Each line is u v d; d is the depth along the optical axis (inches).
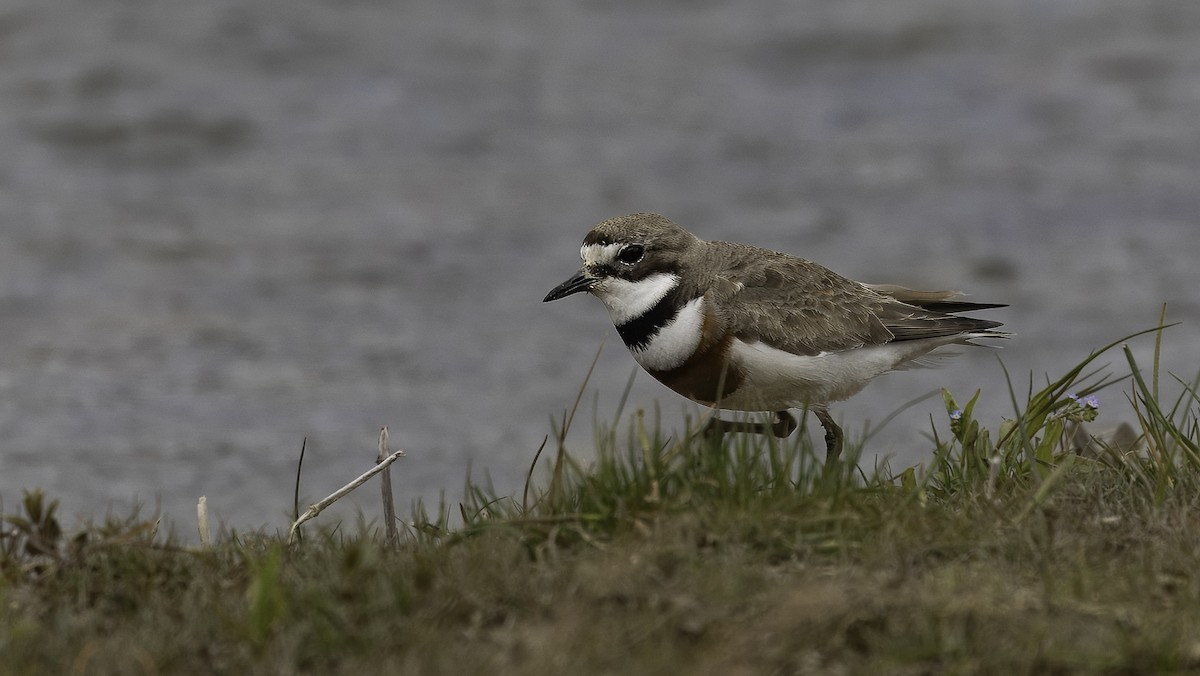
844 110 926.4
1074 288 677.3
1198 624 228.4
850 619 231.1
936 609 232.4
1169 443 324.8
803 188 808.9
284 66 969.5
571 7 1127.6
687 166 842.2
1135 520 273.3
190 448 524.1
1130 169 825.5
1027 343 618.8
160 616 246.4
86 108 888.9
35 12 1047.0
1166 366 580.1
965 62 999.0
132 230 750.5
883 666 219.6
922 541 261.7
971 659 219.9
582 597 240.8
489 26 1077.8
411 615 240.4
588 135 887.1
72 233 744.3
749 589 241.6
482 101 935.7
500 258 728.3
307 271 711.1
